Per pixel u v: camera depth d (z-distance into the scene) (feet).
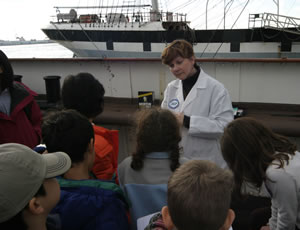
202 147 6.76
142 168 3.96
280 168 4.24
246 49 34.37
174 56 6.28
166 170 3.92
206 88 6.72
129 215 4.24
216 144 6.80
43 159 2.73
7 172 2.35
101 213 3.25
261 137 4.37
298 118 10.28
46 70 14.11
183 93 7.19
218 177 2.69
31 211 2.48
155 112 4.02
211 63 11.93
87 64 13.47
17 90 6.14
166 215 3.06
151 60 12.32
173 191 2.71
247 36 33.88
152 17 41.39
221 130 6.39
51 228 3.17
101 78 13.50
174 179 2.81
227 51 34.88
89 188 3.40
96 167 4.50
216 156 6.86
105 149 4.56
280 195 4.31
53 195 2.74
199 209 2.56
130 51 38.32
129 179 4.03
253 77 11.66
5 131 5.85
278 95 11.59
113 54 39.37
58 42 42.22
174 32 35.65
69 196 3.32
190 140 6.76
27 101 6.18
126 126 11.23
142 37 37.06
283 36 32.94
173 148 3.95
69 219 3.20
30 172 2.47
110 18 38.40
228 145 4.50
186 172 2.79
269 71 11.40
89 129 3.77
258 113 11.14
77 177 3.73
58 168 2.80
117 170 4.37
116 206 3.39
